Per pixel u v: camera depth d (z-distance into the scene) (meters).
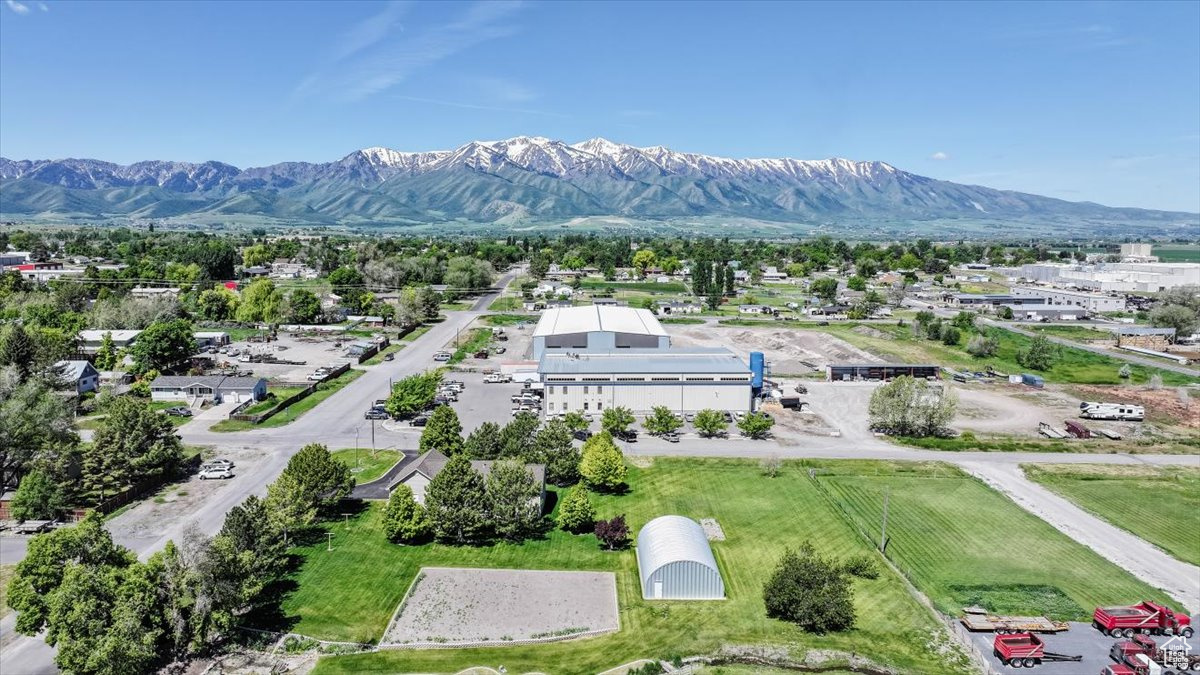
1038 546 74.31
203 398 121.00
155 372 131.62
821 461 97.94
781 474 93.50
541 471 81.75
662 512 80.88
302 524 70.81
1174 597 64.31
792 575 59.75
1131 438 108.69
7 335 118.81
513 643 55.50
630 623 58.62
